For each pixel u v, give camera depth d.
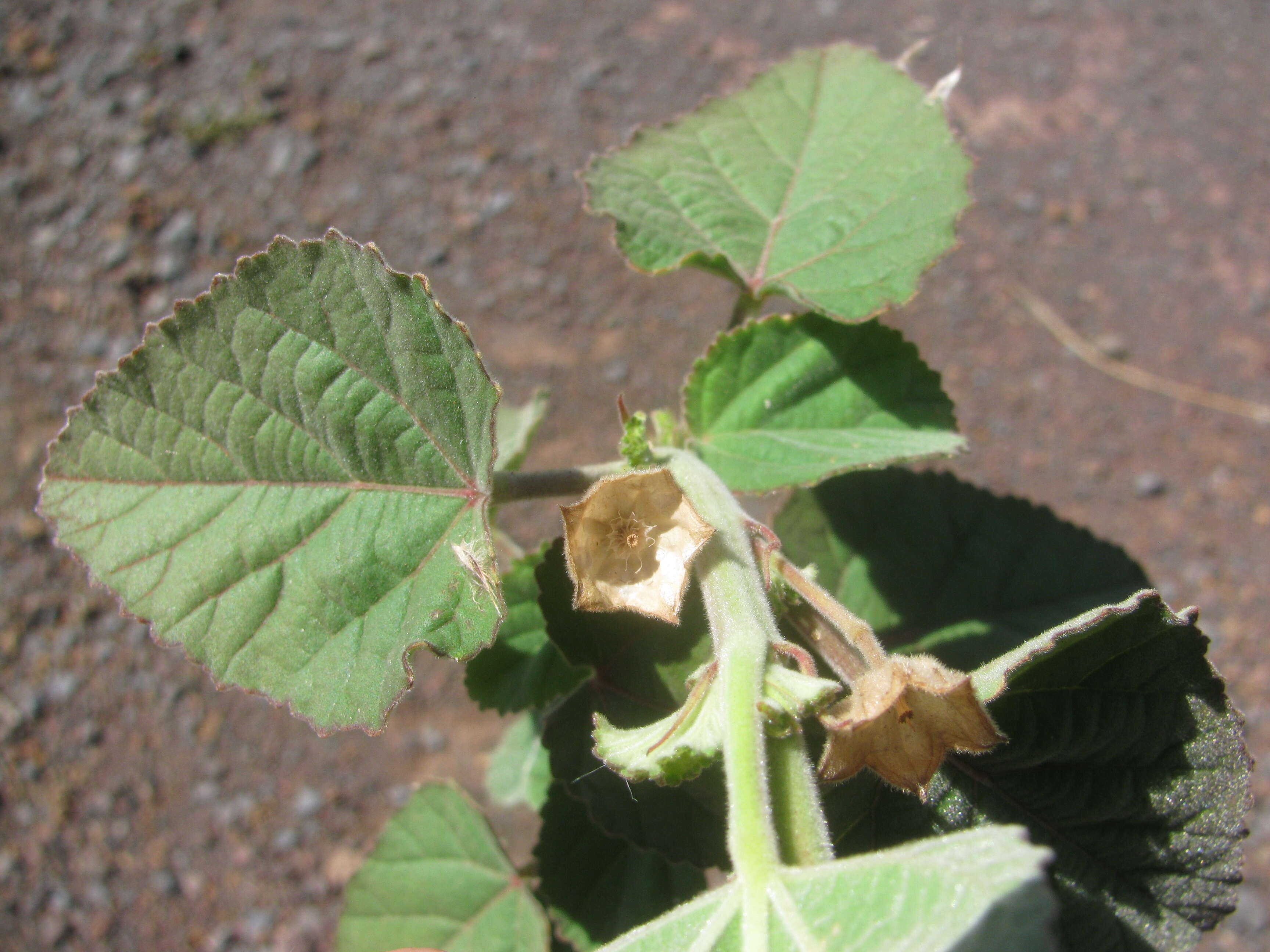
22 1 0.36
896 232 0.10
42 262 0.31
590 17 0.36
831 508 0.11
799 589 0.07
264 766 0.26
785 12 0.36
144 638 0.27
